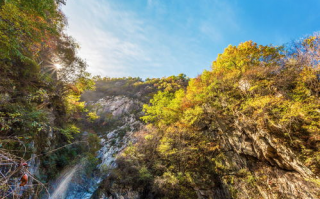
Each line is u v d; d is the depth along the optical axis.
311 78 9.05
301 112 8.37
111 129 35.75
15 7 4.02
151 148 18.66
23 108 6.59
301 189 7.28
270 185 8.66
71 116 17.75
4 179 1.59
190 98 17.91
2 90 6.09
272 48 14.16
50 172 10.41
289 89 10.13
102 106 48.56
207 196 11.38
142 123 33.41
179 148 15.28
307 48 9.76
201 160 13.56
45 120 8.09
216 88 16.19
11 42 4.36
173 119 18.30
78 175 14.37
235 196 9.91
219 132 13.95
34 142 7.84
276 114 9.38
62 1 8.06
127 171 16.52
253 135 10.48
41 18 5.27
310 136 7.72
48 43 9.56
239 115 12.17
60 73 12.54
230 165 11.52
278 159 8.79
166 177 13.66
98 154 23.36
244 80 13.48
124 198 13.89
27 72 8.31
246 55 15.38
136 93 57.47
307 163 7.18
